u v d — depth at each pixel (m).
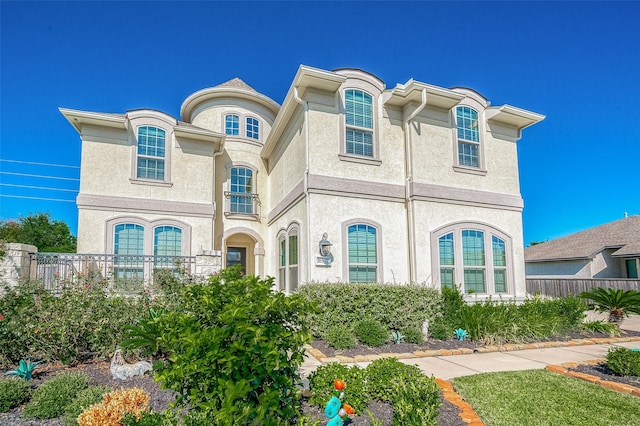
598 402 5.45
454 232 13.47
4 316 7.36
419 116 13.56
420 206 13.02
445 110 14.09
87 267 10.29
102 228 14.71
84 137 15.01
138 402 4.63
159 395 5.56
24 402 5.33
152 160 15.98
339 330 9.14
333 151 12.61
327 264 11.84
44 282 9.84
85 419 4.12
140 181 15.50
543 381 6.50
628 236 24.44
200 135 16.41
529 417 4.91
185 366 3.74
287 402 4.18
